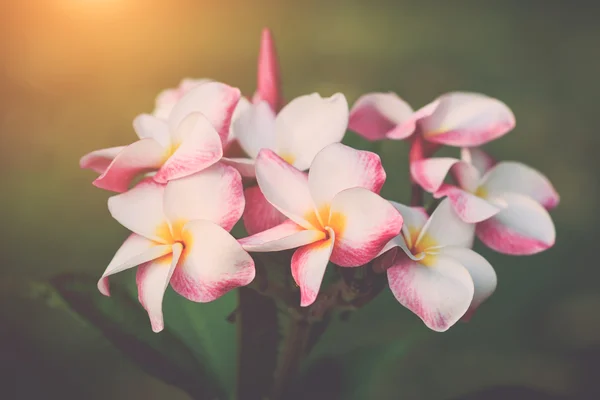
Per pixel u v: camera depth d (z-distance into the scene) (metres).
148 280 0.55
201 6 2.33
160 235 0.56
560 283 1.41
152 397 1.14
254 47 2.23
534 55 2.29
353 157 0.54
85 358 1.21
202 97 0.58
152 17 2.26
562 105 2.06
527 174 0.62
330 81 2.02
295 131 0.60
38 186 1.53
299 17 2.38
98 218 1.46
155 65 2.09
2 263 1.36
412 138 0.63
